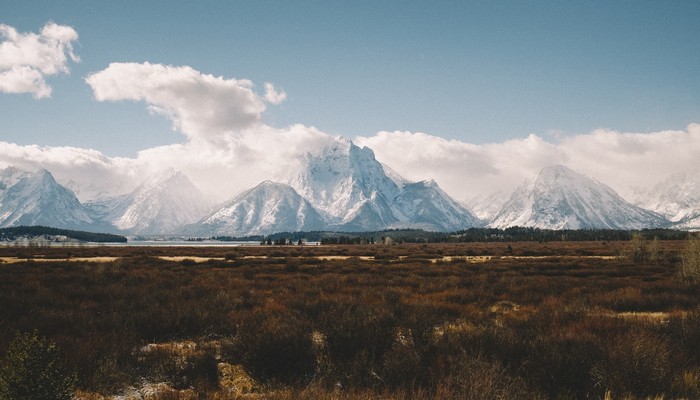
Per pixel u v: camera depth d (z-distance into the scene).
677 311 16.31
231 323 13.03
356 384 7.70
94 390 7.61
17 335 6.37
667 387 7.22
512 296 21.20
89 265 41.34
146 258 59.69
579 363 7.54
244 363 8.91
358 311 11.27
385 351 8.88
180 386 8.25
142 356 9.58
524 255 76.31
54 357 6.42
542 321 13.02
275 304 16.20
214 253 92.81
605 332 10.59
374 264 48.25
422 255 74.12
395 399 6.67
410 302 17.30
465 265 44.62
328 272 37.66
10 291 19.72
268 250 109.94
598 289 23.30
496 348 8.67
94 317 13.24
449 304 17.03
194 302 16.62
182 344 11.60
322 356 9.55
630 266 43.50
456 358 7.98
